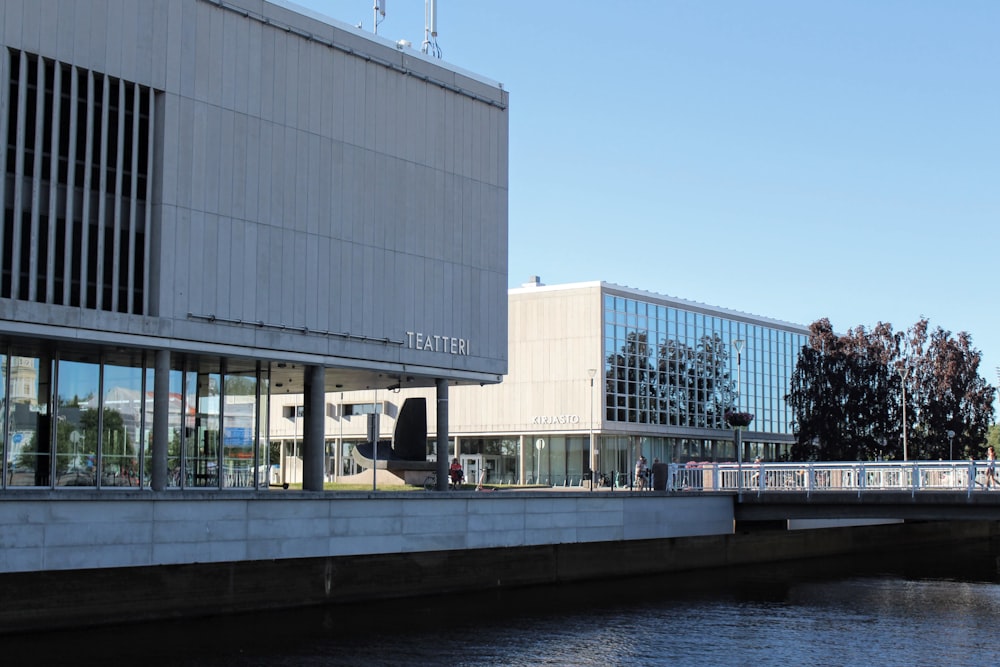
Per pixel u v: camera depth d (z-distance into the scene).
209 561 31.67
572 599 39.09
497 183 48.34
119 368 37.91
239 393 41.62
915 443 91.56
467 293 46.34
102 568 29.61
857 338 92.31
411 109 44.72
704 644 30.73
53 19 33.78
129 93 35.78
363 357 41.78
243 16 38.81
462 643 30.20
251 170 38.62
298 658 27.53
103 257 34.59
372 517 36.06
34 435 35.53
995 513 42.47
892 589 43.59
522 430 84.50
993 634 32.66
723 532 49.72
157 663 26.30
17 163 32.62
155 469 35.59
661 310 88.06
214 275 37.22
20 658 26.03
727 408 94.56
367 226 42.41
